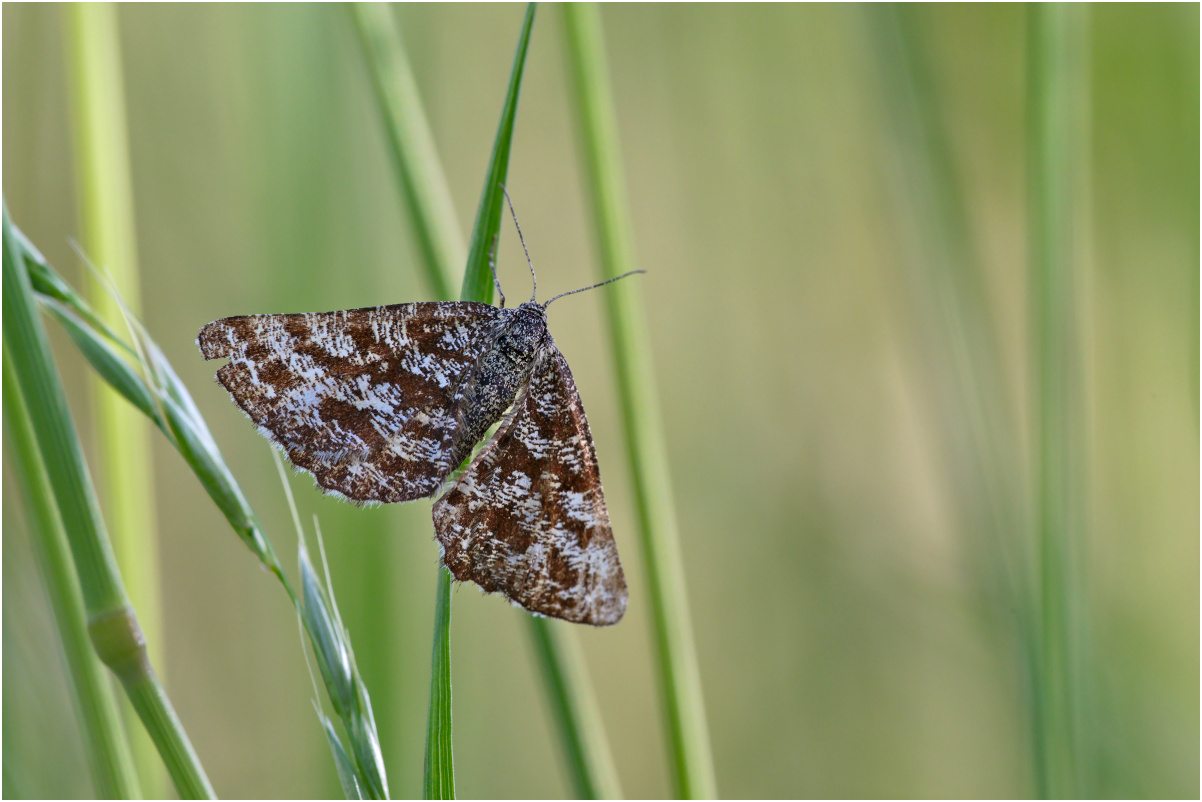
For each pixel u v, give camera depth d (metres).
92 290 0.28
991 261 0.32
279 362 0.27
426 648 0.30
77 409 0.30
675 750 0.28
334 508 0.28
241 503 0.26
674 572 0.28
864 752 0.32
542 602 0.27
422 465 0.27
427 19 0.30
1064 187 0.28
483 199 0.27
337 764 0.26
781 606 0.33
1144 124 0.30
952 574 0.31
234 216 0.30
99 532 0.26
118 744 0.27
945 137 0.29
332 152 0.29
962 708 0.31
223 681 0.30
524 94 0.33
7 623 0.28
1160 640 0.30
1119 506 0.30
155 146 0.30
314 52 0.29
